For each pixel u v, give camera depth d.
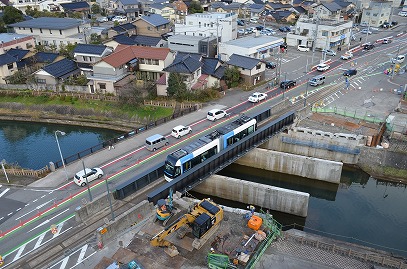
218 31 89.69
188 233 30.61
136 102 60.12
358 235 36.59
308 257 28.34
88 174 38.25
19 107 65.62
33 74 69.19
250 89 65.25
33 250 29.42
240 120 46.62
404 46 91.88
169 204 32.09
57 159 51.22
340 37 91.50
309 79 69.50
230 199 42.69
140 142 47.25
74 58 76.62
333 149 47.88
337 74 72.12
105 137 57.91
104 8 133.38
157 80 64.31
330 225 38.56
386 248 34.31
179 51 81.81
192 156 38.41
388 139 48.34
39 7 126.81
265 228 30.92
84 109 62.34
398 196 44.03
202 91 60.81
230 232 30.64
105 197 33.91
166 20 100.69
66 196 36.41
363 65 77.62
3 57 72.00
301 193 38.50
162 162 41.50
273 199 39.94
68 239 30.48
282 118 49.38
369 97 60.25
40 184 38.66
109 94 64.00
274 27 116.00
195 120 53.12
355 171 47.66
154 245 28.83
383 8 114.44
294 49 93.38
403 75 70.81
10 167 42.72
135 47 70.00
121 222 30.77
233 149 42.81
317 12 105.25
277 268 27.27
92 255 28.66
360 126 50.75
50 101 65.31
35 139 58.31
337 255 28.58
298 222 39.62
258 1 140.75
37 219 33.12
